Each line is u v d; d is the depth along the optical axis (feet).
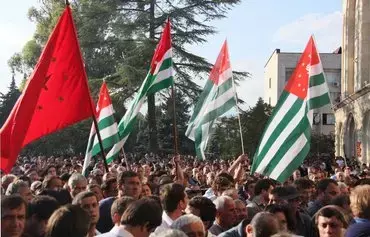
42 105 32.32
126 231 19.01
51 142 173.06
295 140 38.42
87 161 49.80
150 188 36.32
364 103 133.69
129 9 149.89
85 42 152.76
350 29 162.09
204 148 45.85
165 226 23.63
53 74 32.60
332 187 31.68
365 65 146.92
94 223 22.72
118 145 49.65
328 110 224.74
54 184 33.53
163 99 151.33
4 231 19.57
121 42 150.51
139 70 135.74
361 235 19.26
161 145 175.42
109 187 33.17
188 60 144.15
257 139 139.44
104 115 50.01
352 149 149.48
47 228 17.20
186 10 143.54
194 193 36.58
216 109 45.60
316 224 23.57
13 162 27.96
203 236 19.49
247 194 37.86
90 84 139.44
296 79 39.17
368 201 20.33
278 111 39.27
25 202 20.21
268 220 18.69
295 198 27.25
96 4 148.97
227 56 45.65
